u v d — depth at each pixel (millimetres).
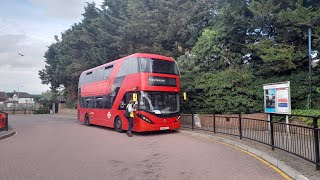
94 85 22922
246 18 17531
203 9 24078
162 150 11438
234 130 15953
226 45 20062
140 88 16094
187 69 20984
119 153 10867
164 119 16531
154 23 25031
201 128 17625
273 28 17234
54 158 9992
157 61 16891
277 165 8242
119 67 18906
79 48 38969
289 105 13828
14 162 9367
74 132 18766
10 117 41406
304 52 15961
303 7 14367
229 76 18875
